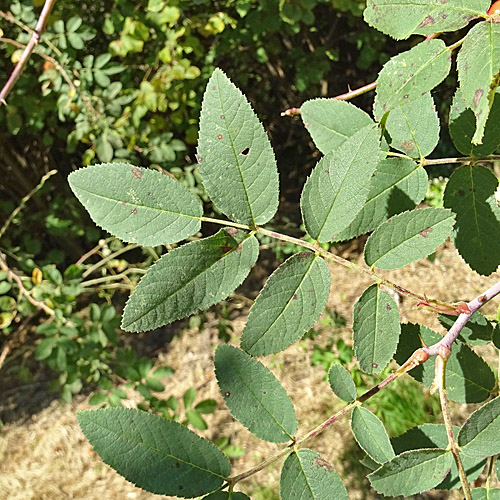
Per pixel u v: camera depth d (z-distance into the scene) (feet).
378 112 3.00
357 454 12.01
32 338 16.97
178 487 2.21
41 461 13.98
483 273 2.95
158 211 2.35
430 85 2.19
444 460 2.37
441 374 2.44
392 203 2.93
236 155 2.37
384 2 2.20
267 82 20.48
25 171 17.40
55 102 14.32
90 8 15.88
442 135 16.03
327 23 19.51
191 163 17.37
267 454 12.79
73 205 15.07
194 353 16.30
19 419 15.11
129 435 2.19
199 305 2.25
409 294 2.47
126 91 13.80
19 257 12.17
